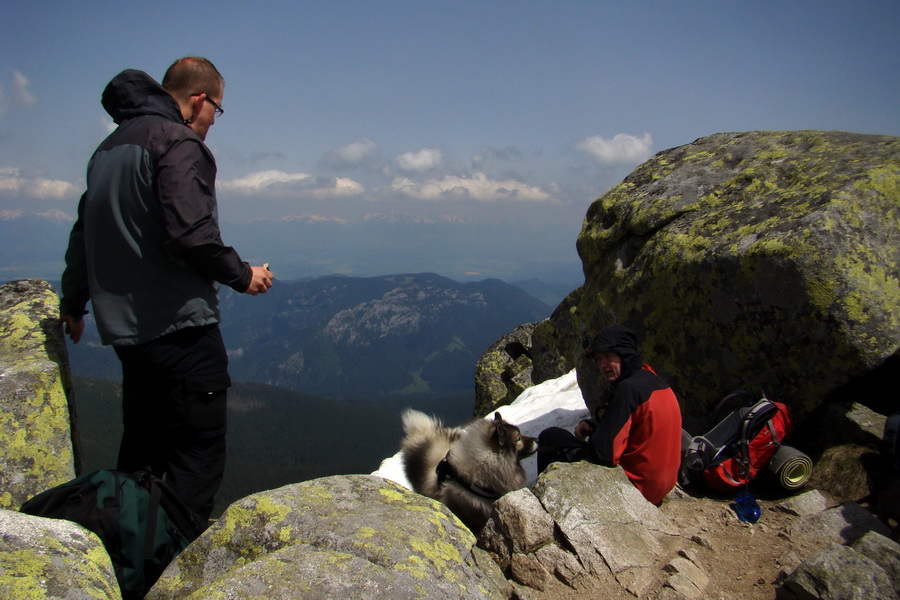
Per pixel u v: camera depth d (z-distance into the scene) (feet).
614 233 20.84
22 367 14.46
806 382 15.19
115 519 10.33
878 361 14.08
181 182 11.14
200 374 12.36
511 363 48.52
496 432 15.38
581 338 22.04
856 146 17.61
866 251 14.60
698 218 18.28
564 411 27.48
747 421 14.87
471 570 9.78
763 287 15.33
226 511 10.23
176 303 11.92
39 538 8.21
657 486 14.33
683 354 17.79
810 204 15.71
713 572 11.82
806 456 14.44
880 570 10.04
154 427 13.52
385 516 10.23
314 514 10.03
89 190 11.96
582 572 11.24
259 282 12.48
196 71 13.01
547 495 12.48
